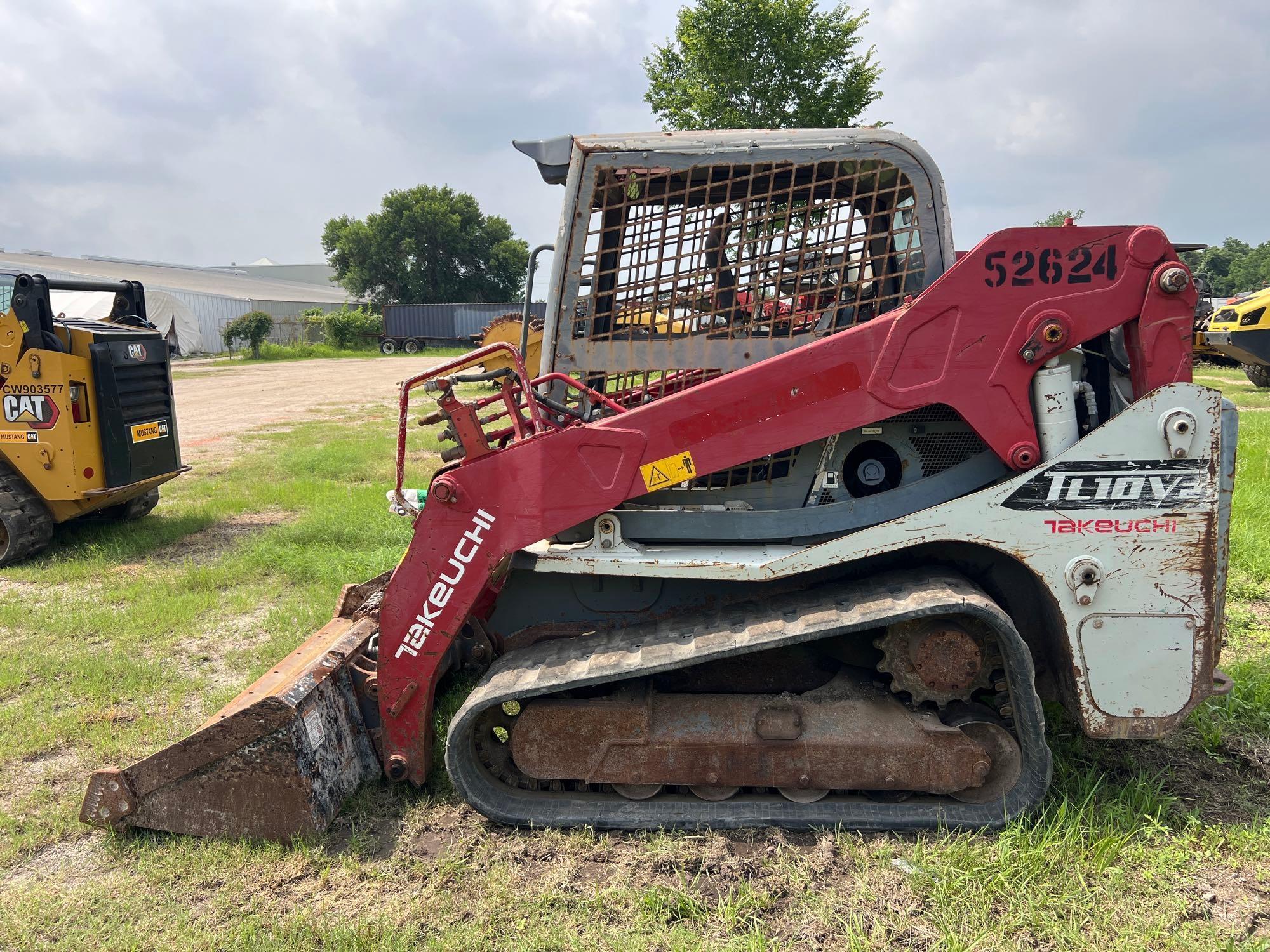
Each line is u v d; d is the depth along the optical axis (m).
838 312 3.20
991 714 3.13
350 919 2.70
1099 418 3.17
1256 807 3.17
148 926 2.71
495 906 2.73
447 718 3.84
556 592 3.67
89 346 6.70
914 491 3.15
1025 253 2.87
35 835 3.20
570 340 3.25
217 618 5.53
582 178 3.13
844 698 3.14
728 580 3.31
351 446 12.44
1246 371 17.34
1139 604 2.92
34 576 6.34
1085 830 2.94
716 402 3.02
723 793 3.20
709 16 18.17
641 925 2.64
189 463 11.47
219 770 3.07
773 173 3.12
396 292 66.06
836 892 2.77
